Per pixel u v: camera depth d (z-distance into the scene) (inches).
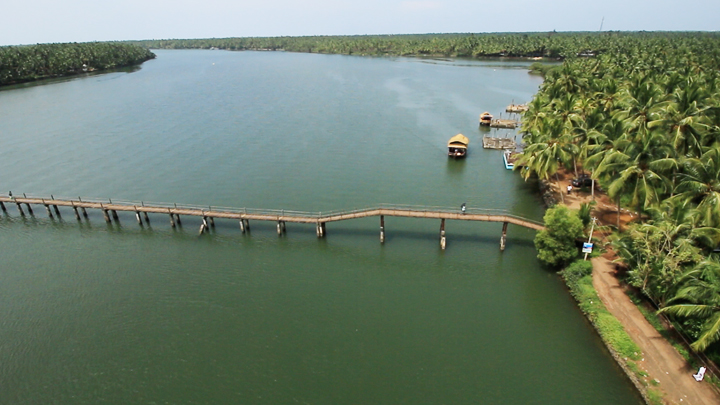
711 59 4825.3
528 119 3228.3
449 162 3371.1
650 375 1320.1
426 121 4581.7
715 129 1958.7
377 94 6097.4
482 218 2086.6
